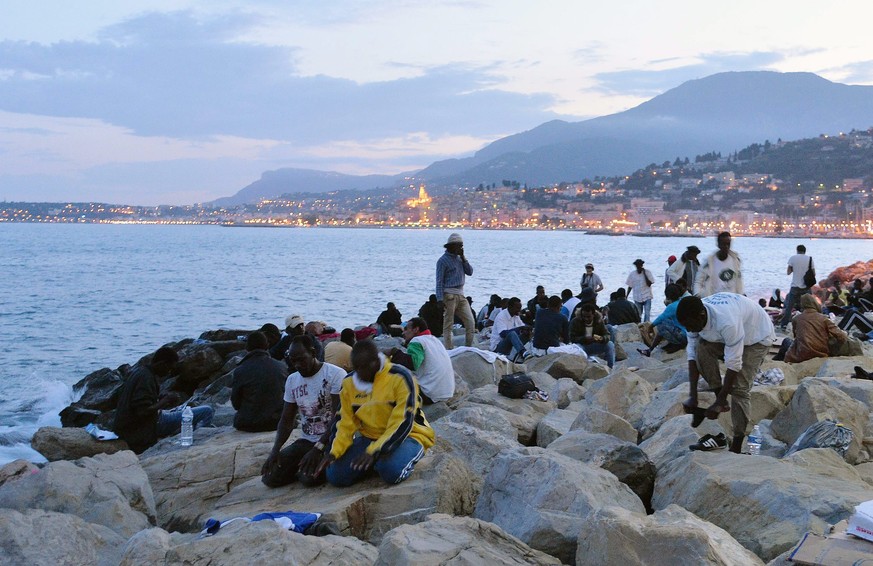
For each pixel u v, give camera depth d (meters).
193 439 10.65
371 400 7.19
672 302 17.00
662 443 8.01
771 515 5.66
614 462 7.20
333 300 53.25
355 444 7.27
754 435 8.04
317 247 163.25
